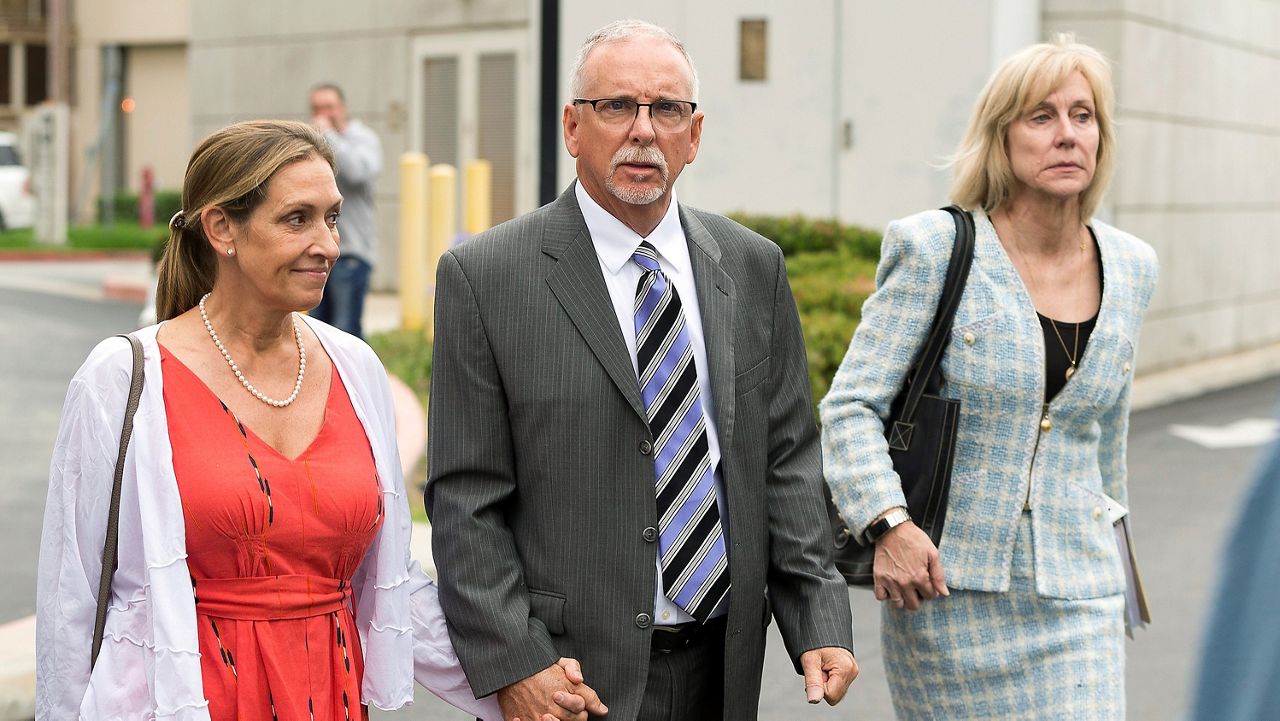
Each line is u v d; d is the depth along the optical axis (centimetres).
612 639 309
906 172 1241
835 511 373
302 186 286
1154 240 1336
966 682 360
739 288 329
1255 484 132
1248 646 130
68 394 285
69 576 279
